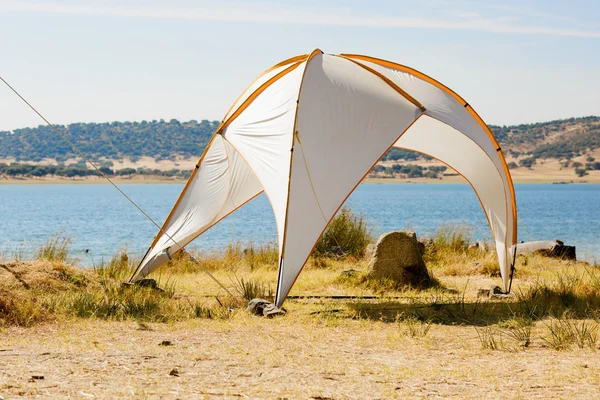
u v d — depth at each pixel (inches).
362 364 252.1
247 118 462.3
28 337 293.9
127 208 2539.4
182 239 479.8
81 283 431.8
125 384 208.7
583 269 603.2
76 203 2999.5
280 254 387.5
